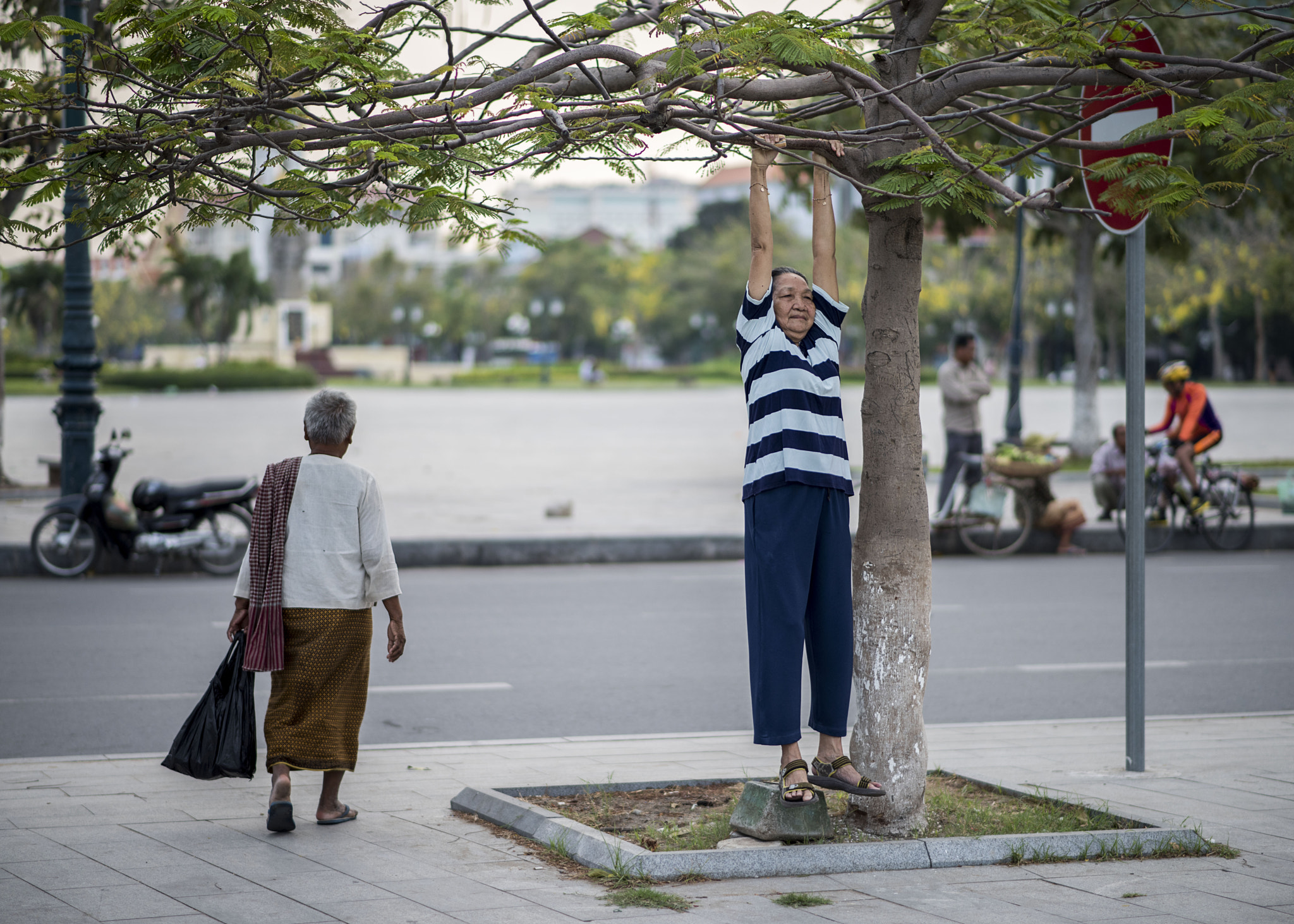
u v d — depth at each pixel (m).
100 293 109.88
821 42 4.89
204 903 5.08
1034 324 97.56
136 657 11.30
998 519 18.31
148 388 83.56
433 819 6.41
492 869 5.56
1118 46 5.85
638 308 122.94
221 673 6.13
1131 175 5.48
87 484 15.61
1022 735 8.59
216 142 5.01
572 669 11.09
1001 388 81.75
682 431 44.16
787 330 5.66
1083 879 5.48
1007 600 14.81
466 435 41.81
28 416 50.91
